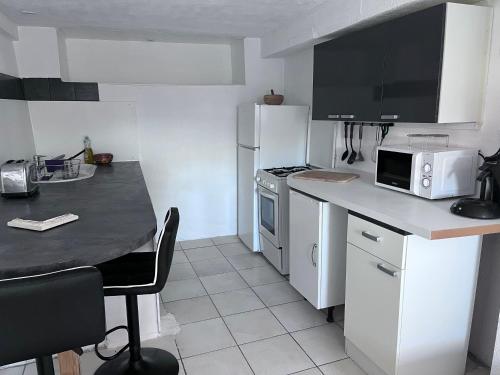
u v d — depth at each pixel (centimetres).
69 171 296
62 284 108
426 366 185
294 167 358
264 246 354
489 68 190
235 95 403
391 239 172
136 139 386
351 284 206
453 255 176
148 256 190
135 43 399
